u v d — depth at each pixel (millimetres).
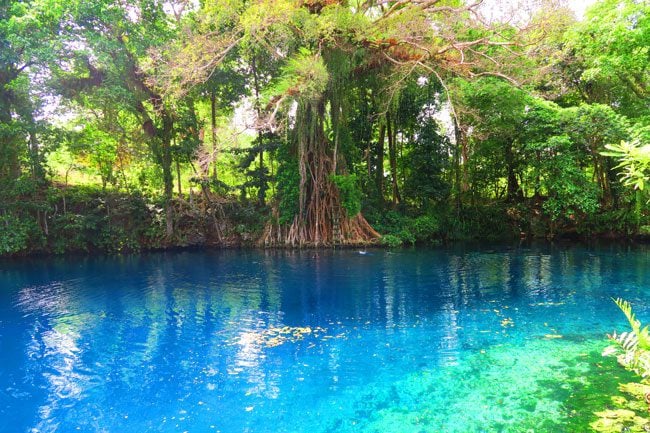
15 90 15156
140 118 17641
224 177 22906
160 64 13695
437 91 19234
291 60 12445
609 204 19234
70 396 4750
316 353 5926
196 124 18188
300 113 16797
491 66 14250
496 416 4043
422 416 4102
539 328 6848
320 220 17984
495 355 5688
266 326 7281
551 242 19656
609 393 4430
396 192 22141
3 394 4832
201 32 13547
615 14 13797
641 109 16297
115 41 14500
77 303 9086
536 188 19484
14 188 15555
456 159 21531
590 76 14695
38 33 13414
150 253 17875
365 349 6055
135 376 5250
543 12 11953
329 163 18047
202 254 17234
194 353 6008
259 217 19344
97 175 19406
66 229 17312
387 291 9898
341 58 15227
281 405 4422
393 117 20516
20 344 6508
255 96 18984
